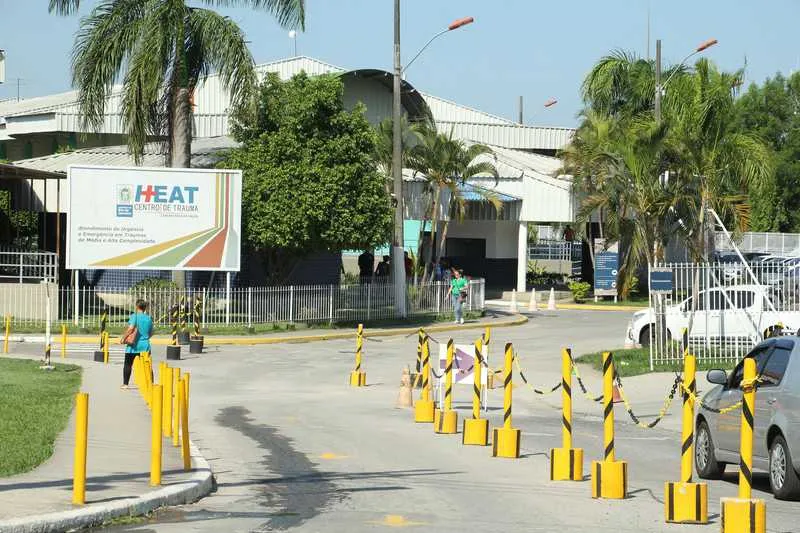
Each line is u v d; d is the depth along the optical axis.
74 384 27.42
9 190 54.09
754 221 89.94
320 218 45.03
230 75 45.97
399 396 26.53
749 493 11.84
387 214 47.12
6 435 17.91
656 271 33.03
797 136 90.31
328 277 55.97
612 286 64.38
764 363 15.71
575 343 43.03
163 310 44.66
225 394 28.95
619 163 55.94
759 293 33.88
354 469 17.02
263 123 47.56
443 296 53.66
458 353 22.53
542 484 15.81
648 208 52.25
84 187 44.44
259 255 49.47
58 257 46.09
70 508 12.03
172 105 46.41
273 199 45.22
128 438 18.23
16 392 24.98
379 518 13.02
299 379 32.56
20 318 44.56
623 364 33.50
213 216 45.56
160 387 13.99
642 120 57.97
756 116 91.88
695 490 12.97
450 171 57.88
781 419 14.56
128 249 44.84
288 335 44.22
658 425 24.30
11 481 13.75
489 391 30.62
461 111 88.75
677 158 50.19
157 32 44.56
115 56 45.03
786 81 93.12
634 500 14.55
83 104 45.75
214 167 50.41
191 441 20.03
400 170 50.66
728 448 16.27
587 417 25.75
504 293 68.00
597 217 70.62
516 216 66.62
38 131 68.69
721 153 45.59
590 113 65.69
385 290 50.81
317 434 21.34
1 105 84.88
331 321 48.09
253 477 16.16
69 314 46.28
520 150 84.31
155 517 12.76
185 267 45.38
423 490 15.10
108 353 34.84
